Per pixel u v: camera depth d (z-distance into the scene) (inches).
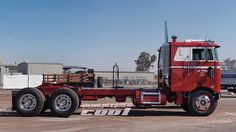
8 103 1099.9
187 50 724.7
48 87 727.1
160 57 790.5
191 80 722.8
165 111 809.5
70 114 700.7
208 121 641.6
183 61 724.0
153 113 768.9
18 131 531.2
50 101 705.0
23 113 705.6
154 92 730.2
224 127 571.5
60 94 702.5
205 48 724.7
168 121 640.4
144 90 734.5
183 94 728.3
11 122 628.1
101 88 737.0
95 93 733.3
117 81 772.0
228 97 1582.2
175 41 728.3
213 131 531.8
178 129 549.6
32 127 571.2
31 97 709.3
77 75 754.8
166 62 741.3
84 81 753.6
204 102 716.7
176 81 722.2
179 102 727.7
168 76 730.8
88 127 570.9
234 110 851.4
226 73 1758.1
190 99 718.5
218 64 725.3
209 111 717.9
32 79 1617.9
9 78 1631.4
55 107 701.3
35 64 2997.0
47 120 654.5
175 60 724.7
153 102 727.1
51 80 748.0
